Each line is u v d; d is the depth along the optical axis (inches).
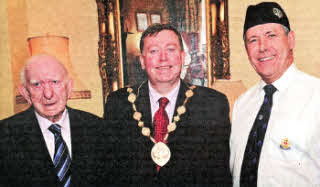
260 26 48.6
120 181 54.7
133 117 55.4
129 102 56.5
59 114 54.7
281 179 43.6
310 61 66.7
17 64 62.3
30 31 64.0
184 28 67.7
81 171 54.1
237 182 47.9
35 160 52.5
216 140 54.7
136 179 54.5
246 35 50.9
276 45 48.0
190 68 67.2
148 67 53.9
